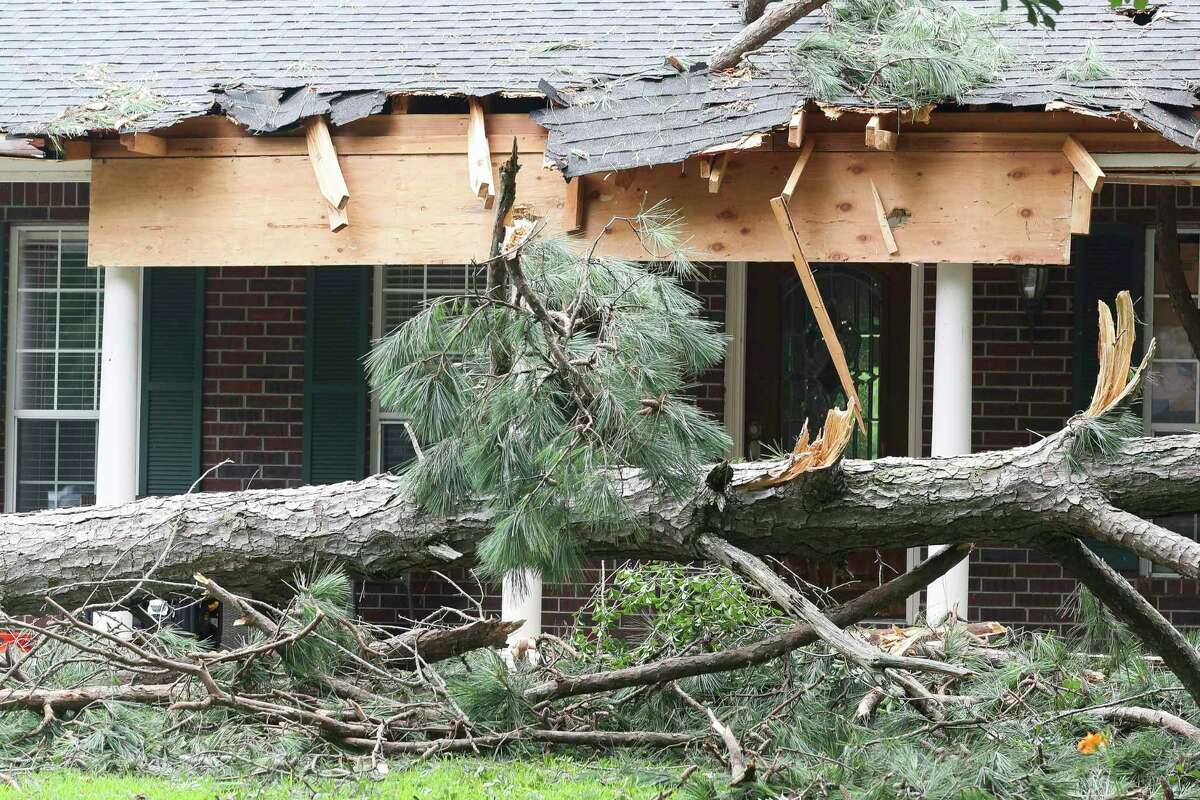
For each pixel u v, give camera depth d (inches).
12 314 724.7
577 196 521.3
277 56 592.7
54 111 545.0
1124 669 418.3
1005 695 393.7
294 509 417.7
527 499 317.1
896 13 553.0
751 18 591.5
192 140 545.3
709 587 434.3
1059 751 350.9
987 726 361.1
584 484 311.3
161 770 351.9
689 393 709.3
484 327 322.3
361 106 533.6
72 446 729.6
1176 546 342.3
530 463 319.6
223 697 362.9
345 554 411.8
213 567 419.2
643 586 452.8
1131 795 318.7
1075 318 676.1
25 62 597.3
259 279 716.7
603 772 353.1
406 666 443.2
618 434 314.2
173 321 717.9
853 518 374.0
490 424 320.2
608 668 445.1
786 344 713.6
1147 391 682.8
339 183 521.0
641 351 321.4
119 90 557.6
